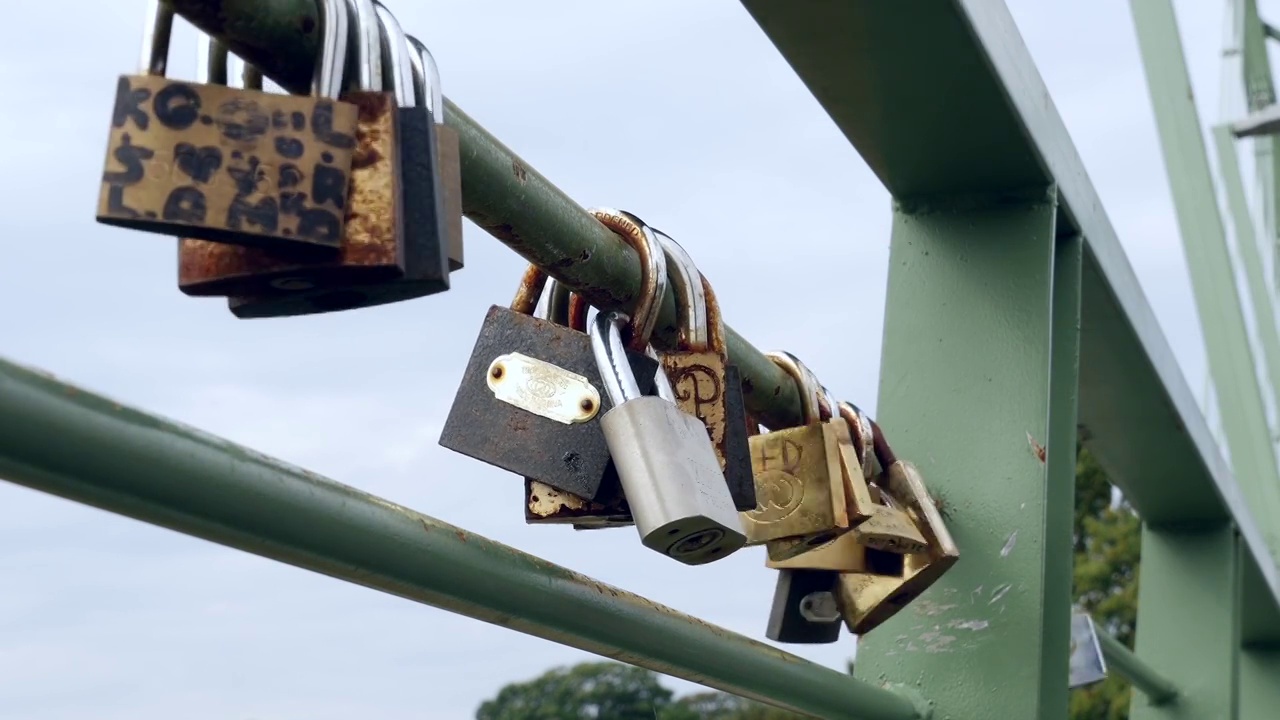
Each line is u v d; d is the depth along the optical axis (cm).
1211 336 460
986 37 167
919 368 206
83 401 73
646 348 123
